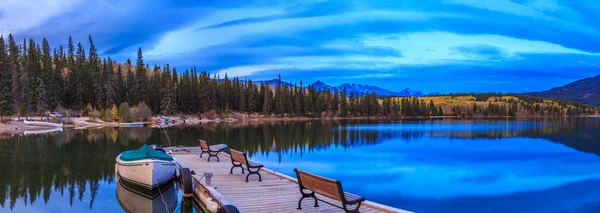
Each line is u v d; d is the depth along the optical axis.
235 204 8.81
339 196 7.11
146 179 11.41
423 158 24.17
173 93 93.94
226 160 17.25
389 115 144.50
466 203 12.71
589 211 11.98
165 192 12.01
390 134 48.22
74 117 72.19
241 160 12.31
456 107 180.38
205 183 10.43
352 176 17.22
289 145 31.89
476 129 62.28
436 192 14.23
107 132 44.38
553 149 31.06
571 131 57.38
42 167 17.39
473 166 21.08
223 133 45.50
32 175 15.30
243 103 114.06
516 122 99.69
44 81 83.31
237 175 12.91
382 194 13.80
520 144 35.53
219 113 103.50
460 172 18.88
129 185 12.42
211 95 107.00
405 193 14.02
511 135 48.25
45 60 100.19
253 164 15.88
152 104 93.62
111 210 10.06
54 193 12.02
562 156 26.23
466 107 185.38
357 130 56.59
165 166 11.73
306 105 120.94
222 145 22.64
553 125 79.81
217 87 113.00
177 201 10.99
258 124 76.19
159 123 76.94
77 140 32.50
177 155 19.30
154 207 10.38
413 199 13.15
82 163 18.73
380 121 102.94
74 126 59.59
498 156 25.95
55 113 75.06
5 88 60.41
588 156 26.30
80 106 87.69
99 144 28.98
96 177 14.88
